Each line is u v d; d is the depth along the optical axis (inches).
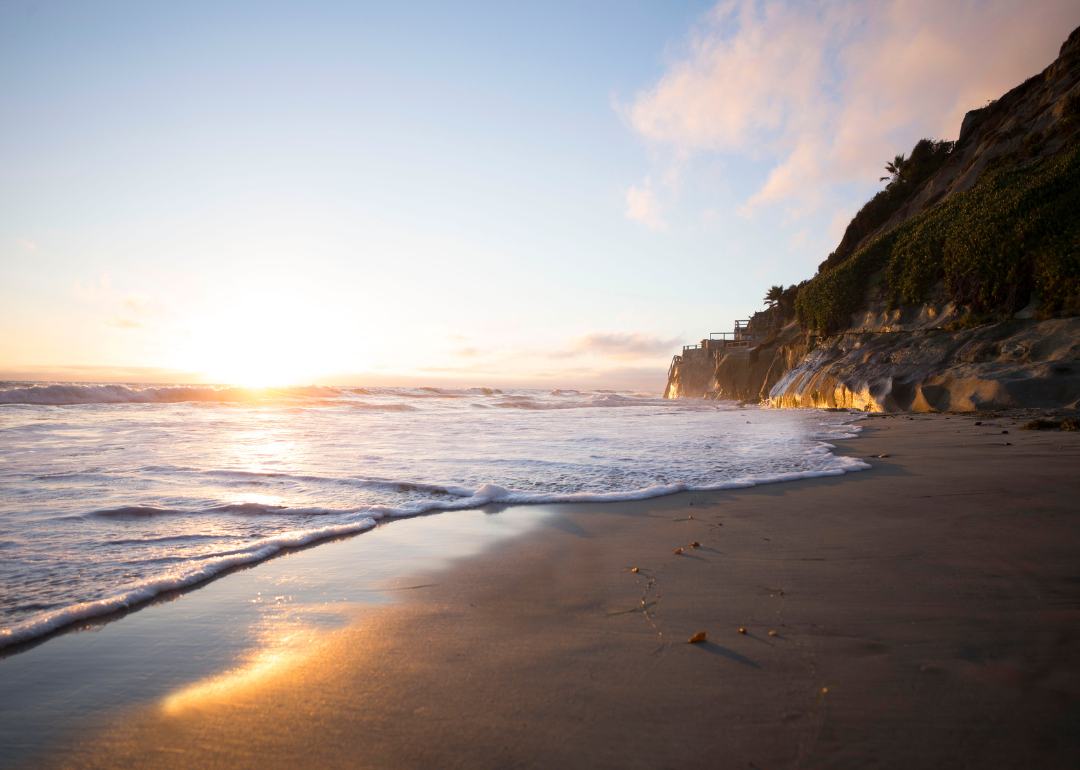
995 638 85.7
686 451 347.9
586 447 373.7
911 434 408.5
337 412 784.3
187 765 61.8
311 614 105.8
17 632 94.1
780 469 271.6
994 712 66.2
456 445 388.2
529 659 85.5
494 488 217.3
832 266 1585.9
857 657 81.7
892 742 61.4
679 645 88.4
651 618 100.0
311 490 226.5
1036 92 1115.9
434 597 114.0
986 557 125.1
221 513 185.9
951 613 95.9
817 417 695.1
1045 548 129.7
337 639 94.4
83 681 81.2
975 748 59.7
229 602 112.4
